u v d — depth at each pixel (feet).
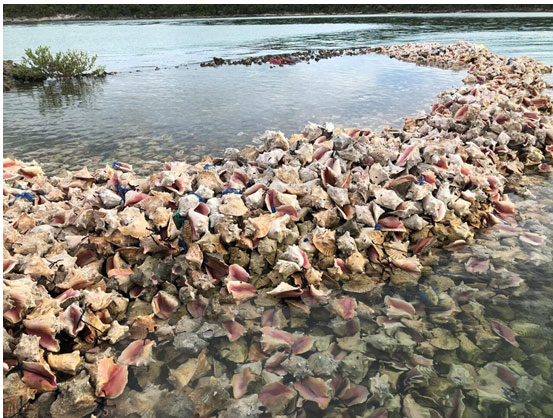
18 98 32.99
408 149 12.76
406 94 30.01
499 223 11.44
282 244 9.77
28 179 13.92
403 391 6.57
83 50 63.93
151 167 16.58
